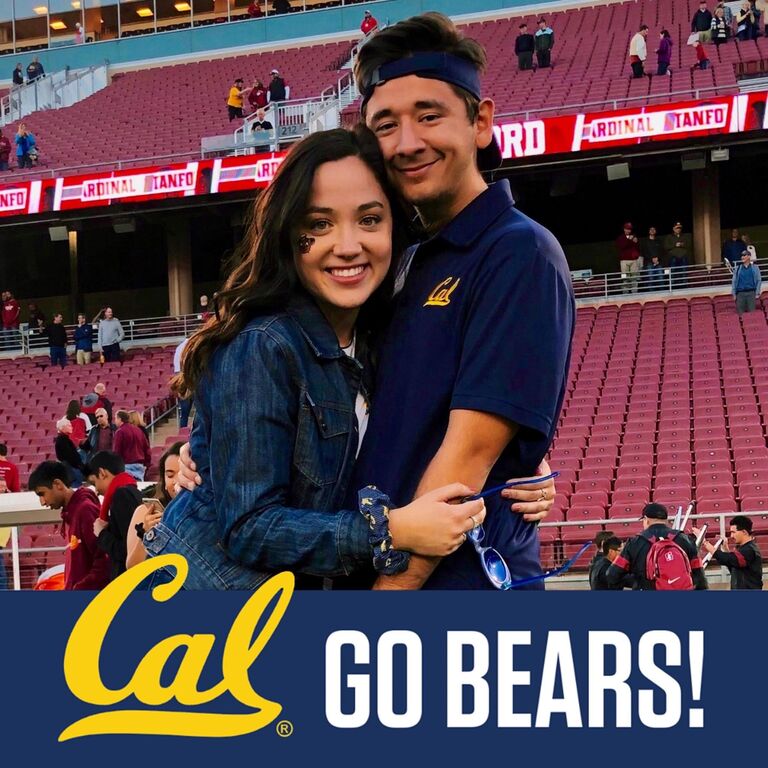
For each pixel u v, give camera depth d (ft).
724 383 51.75
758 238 80.69
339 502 7.99
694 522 37.09
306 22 111.14
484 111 8.37
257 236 8.09
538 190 83.35
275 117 79.92
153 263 92.27
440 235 8.16
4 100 111.75
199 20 115.55
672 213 81.87
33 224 78.69
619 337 60.64
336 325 8.31
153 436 60.64
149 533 8.32
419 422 7.95
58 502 20.18
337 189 7.87
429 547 7.46
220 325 7.95
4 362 74.90
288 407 7.79
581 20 101.35
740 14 87.86
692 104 65.21
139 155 86.99
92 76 113.29
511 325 7.72
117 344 72.08
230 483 7.67
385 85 8.07
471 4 107.04
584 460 44.27
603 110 69.82
